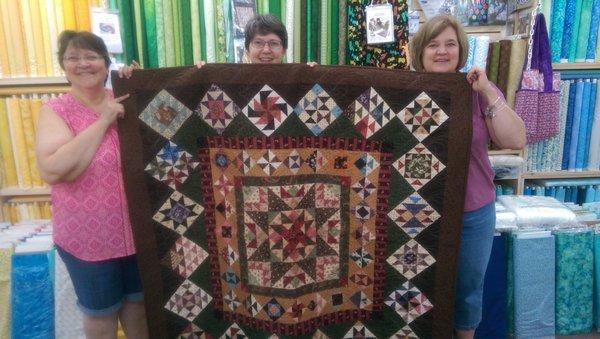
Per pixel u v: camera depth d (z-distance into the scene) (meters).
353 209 1.61
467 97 1.44
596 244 2.14
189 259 1.65
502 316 2.09
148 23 2.12
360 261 1.64
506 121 1.42
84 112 1.46
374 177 1.57
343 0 2.16
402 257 1.61
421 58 1.58
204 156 1.59
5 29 2.12
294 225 1.58
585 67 2.43
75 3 2.10
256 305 1.64
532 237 2.05
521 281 2.06
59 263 1.92
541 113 2.27
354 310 1.68
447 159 1.49
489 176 1.59
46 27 2.12
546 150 2.48
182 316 1.69
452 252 1.54
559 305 2.14
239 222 1.62
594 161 2.52
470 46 2.24
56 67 2.17
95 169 1.44
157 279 1.63
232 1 2.11
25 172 2.27
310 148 1.56
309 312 1.64
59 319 1.93
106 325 1.58
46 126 1.38
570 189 2.59
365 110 1.52
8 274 1.91
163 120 1.55
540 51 2.22
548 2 2.32
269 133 1.54
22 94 2.22
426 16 2.45
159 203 1.59
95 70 1.40
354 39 2.18
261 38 1.74
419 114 1.49
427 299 1.61
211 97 1.54
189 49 2.17
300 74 1.51
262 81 1.52
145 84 1.52
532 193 2.57
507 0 2.45
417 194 1.54
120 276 1.59
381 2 2.10
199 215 1.63
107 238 1.48
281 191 1.57
